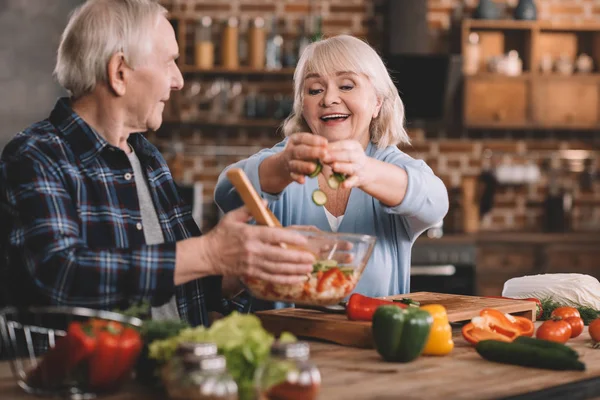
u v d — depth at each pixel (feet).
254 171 6.97
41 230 5.48
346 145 6.25
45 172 5.70
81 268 5.40
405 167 6.82
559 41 20.79
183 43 20.08
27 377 4.77
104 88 6.00
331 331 6.18
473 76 19.81
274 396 4.16
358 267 5.87
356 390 4.85
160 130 20.77
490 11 20.02
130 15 5.92
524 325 6.39
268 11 20.54
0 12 16.62
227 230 5.59
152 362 4.79
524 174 20.12
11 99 16.67
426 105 19.53
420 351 5.58
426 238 18.38
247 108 19.99
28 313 5.69
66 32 6.03
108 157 6.16
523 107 19.95
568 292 7.75
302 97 7.84
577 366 5.38
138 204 6.25
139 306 5.62
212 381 4.10
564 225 20.29
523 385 5.07
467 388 4.96
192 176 20.79
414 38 19.58
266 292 5.81
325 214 7.67
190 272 5.58
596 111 20.01
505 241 18.95
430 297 7.41
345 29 20.57
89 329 4.58
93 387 4.61
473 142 20.98
